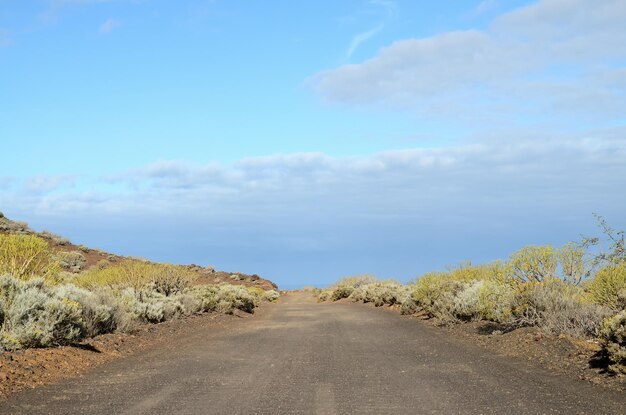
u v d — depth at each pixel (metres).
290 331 17.19
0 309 10.52
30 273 16.12
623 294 11.19
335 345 13.56
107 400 7.34
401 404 7.16
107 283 23.58
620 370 8.41
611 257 11.57
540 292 13.44
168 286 25.22
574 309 12.14
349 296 43.16
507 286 14.41
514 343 11.95
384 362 10.74
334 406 7.07
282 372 9.63
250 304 27.72
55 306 11.20
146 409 6.85
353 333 16.45
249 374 9.42
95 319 13.37
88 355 10.81
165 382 8.63
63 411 6.71
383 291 30.81
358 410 6.85
